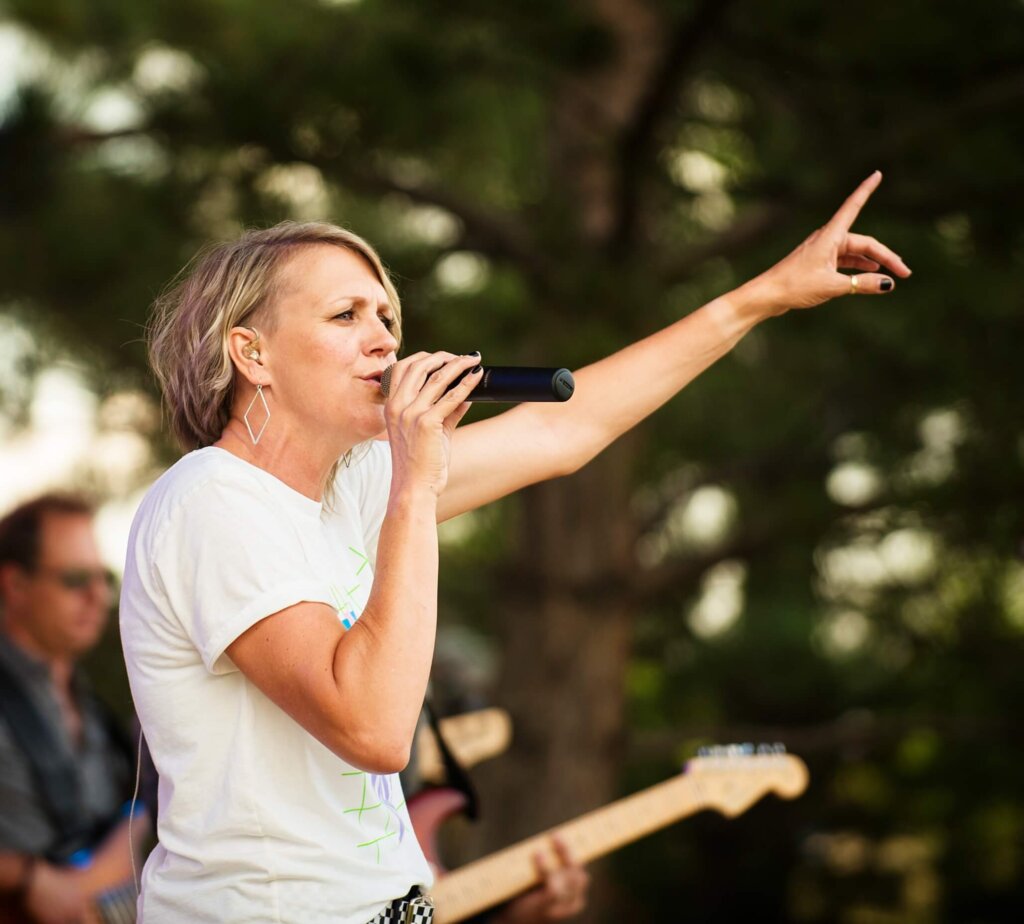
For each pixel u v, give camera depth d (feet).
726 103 39.60
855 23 31.91
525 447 12.19
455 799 17.69
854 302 40.70
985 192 32.81
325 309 9.95
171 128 33.45
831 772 62.44
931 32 31.68
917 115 33.01
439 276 37.58
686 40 30.60
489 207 39.14
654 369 12.58
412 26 31.94
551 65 30.91
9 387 41.88
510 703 43.06
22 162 31.78
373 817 9.72
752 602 59.77
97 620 20.97
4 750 19.72
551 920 18.80
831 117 35.06
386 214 41.11
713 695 59.57
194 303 10.24
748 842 66.28
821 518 43.09
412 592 9.10
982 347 39.93
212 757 9.44
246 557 9.30
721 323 12.66
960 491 40.50
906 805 62.95
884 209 33.53
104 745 21.33
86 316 39.04
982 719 48.75
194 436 10.44
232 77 32.68
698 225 44.80
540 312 32.04
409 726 8.90
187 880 9.43
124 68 36.19
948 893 65.82
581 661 42.78
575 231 33.55
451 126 35.17
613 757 43.27
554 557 43.11
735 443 50.03
